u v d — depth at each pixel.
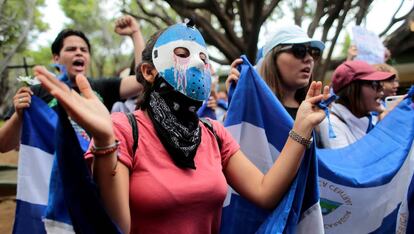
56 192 1.53
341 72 3.12
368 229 2.45
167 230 1.62
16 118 2.73
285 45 2.57
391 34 7.89
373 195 2.44
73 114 1.35
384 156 2.55
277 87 2.66
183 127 1.71
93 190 1.41
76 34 3.16
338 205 2.40
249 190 1.93
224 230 2.22
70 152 1.40
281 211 1.92
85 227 1.45
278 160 1.93
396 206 2.47
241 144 2.30
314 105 1.96
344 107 3.09
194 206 1.66
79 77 1.45
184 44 1.79
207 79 1.80
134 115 1.76
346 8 7.07
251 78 2.33
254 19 7.04
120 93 3.30
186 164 1.69
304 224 2.05
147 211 1.61
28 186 2.55
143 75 1.83
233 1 8.17
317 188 2.03
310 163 2.01
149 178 1.63
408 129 2.58
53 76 1.34
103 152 1.43
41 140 2.60
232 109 2.29
